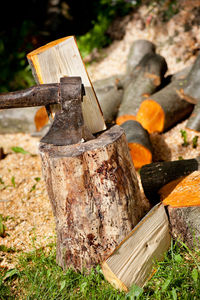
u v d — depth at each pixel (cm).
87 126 279
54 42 277
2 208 371
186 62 572
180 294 238
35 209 364
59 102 249
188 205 269
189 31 585
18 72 718
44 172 257
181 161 337
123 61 664
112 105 488
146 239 253
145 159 395
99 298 238
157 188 324
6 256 300
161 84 491
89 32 779
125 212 259
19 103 248
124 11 742
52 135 251
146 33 662
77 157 238
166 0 646
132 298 231
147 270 253
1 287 261
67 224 257
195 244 263
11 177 429
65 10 854
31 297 247
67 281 254
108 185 248
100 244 257
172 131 462
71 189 246
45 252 291
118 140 254
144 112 446
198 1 587
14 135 555
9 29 841
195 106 448
